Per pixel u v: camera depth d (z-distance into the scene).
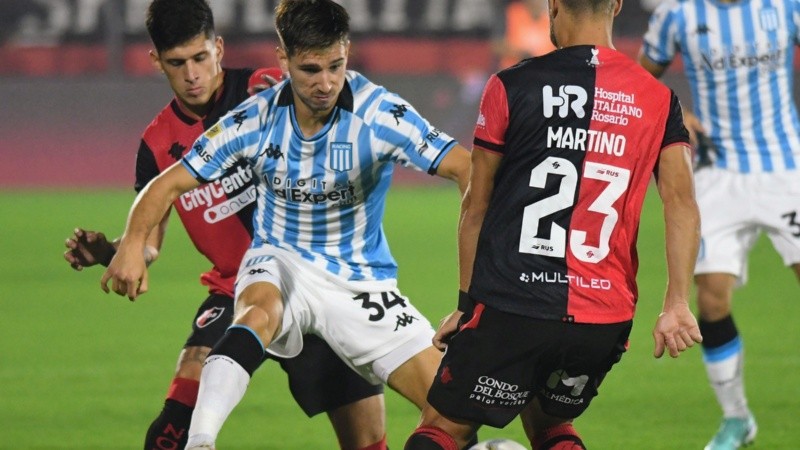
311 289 15.98
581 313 13.74
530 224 13.75
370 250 16.41
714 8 22.41
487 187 14.04
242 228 17.39
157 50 16.84
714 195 22.36
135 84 65.38
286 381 27.00
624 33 64.31
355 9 67.69
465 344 14.11
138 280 14.84
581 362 14.20
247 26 66.50
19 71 69.00
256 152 15.59
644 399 24.42
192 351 16.59
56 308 35.72
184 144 17.50
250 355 14.59
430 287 37.41
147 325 33.03
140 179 17.78
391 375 16.16
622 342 14.42
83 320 33.88
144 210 15.19
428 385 15.95
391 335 16.08
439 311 33.34
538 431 15.41
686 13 22.64
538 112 13.62
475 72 66.25
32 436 21.98
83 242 16.39
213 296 17.61
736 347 21.00
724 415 20.92
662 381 26.08
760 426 22.22
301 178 15.65
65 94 65.88
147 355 29.30
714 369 20.89
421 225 52.03
